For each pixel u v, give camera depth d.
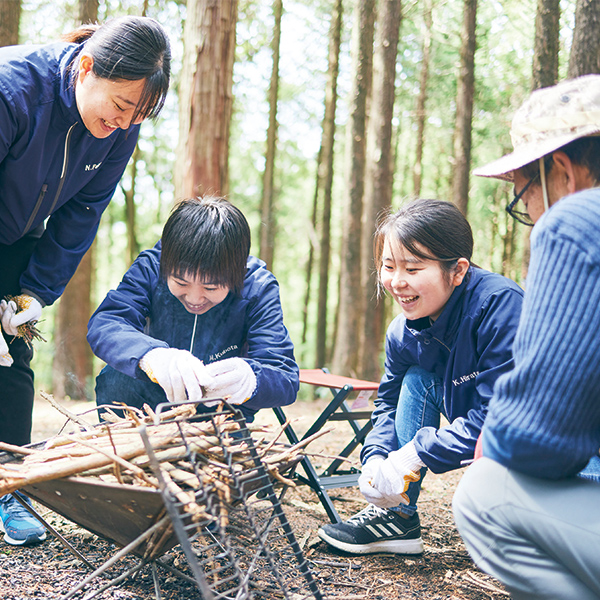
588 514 1.19
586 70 5.71
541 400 1.13
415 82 12.41
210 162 4.93
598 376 1.10
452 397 2.09
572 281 1.13
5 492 1.42
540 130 1.38
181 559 1.99
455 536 2.47
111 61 1.85
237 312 2.28
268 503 2.72
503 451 1.20
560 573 1.23
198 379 1.82
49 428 4.68
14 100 1.93
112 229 15.53
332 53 12.32
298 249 19.75
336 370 9.24
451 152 13.88
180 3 10.24
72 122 2.06
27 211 2.18
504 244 13.46
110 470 1.47
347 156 9.24
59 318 9.76
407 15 11.02
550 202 1.40
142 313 2.29
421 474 2.20
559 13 7.59
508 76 11.69
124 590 1.79
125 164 2.43
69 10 9.89
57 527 2.29
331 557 2.18
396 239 1.93
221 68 4.93
